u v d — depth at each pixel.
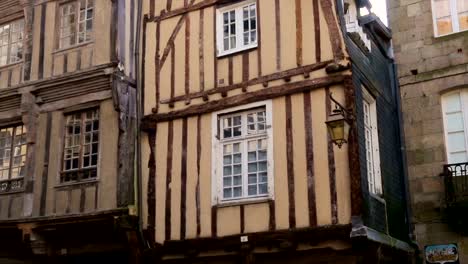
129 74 11.71
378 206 9.99
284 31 10.40
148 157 11.23
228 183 10.41
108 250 11.54
